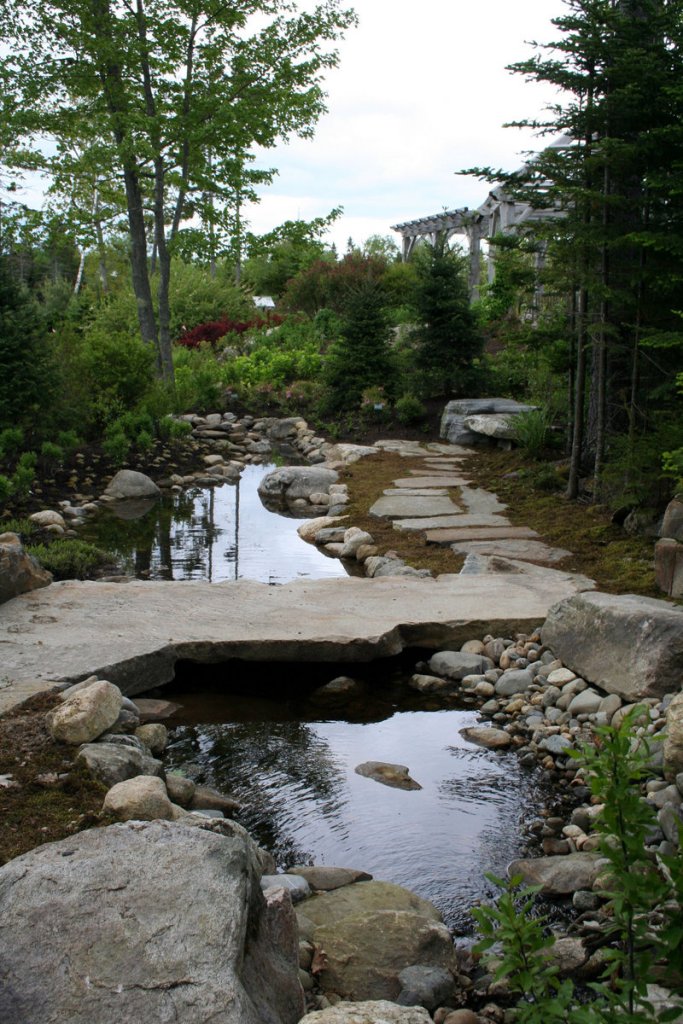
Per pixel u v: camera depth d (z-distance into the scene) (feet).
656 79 28.48
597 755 8.16
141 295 63.16
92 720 14.56
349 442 54.70
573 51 29.37
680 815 13.12
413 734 18.26
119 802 11.94
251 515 39.22
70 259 160.35
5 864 9.86
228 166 62.69
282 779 16.21
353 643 20.51
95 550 30.35
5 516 35.29
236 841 9.68
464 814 15.17
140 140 56.70
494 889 13.02
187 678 20.61
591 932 11.76
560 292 35.45
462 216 94.43
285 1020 8.80
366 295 60.54
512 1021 10.23
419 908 12.21
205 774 16.28
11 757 13.74
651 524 29.17
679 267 30.14
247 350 85.25
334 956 10.85
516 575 26.02
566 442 42.19
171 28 58.03
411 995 10.29
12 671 17.62
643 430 31.73
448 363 59.06
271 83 61.36
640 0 30.01
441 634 21.90
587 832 14.46
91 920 8.33
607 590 24.49
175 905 8.53
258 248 66.90
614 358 33.73
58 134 62.54
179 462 49.37
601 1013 7.59
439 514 35.35
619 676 18.20
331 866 13.33
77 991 7.57
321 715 19.02
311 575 29.45
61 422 45.91
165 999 7.48
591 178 31.71
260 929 9.45
